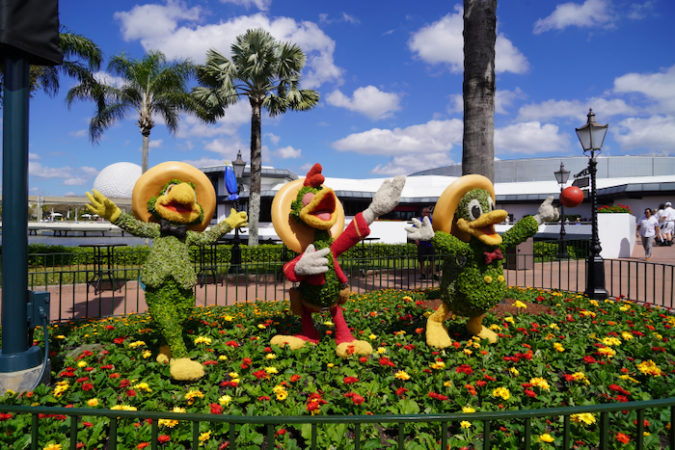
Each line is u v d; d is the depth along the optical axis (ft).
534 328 15.35
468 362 12.36
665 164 136.36
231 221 14.10
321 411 9.30
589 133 24.20
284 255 42.01
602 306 20.83
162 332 12.17
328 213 13.51
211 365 12.19
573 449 8.46
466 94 23.67
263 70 49.75
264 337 15.34
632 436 8.91
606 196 89.25
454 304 13.92
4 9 10.50
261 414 9.34
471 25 23.26
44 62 11.93
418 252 32.24
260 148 52.03
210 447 8.23
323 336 15.35
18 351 11.23
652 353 13.20
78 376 11.84
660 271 37.96
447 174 168.14
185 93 59.36
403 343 14.29
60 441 8.52
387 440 8.79
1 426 8.83
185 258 12.80
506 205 106.83
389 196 12.71
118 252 44.50
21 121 11.27
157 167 13.29
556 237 64.44
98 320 19.93
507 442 8.38
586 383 11.02
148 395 10.36
